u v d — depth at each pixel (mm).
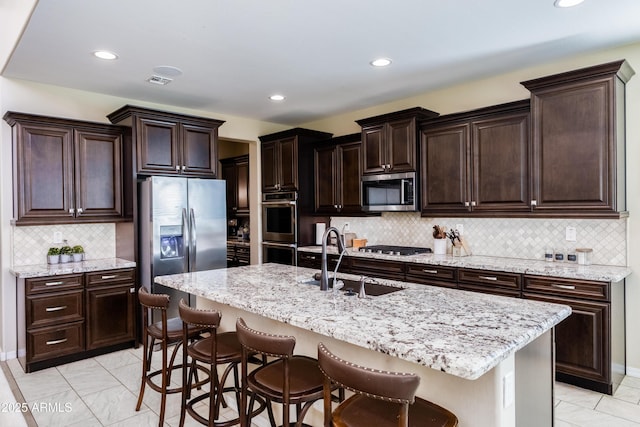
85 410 2703
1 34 3357
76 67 3375
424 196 4039
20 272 3332
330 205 5062
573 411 2596
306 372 1904
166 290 3932
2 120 3592
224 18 2539
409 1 2365
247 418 1941
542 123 3146
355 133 4828
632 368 3100
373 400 1603
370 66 3473
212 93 4211
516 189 3398
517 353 1608
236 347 2273
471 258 3740
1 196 3600
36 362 3355
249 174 5859
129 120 3920
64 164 3715
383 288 2531
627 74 2967
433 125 3953
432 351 1340
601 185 2887
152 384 2539
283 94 4285
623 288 3066
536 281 3045
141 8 2389
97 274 3670
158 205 3873
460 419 1582
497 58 3330
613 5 2445
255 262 5660
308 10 2453
